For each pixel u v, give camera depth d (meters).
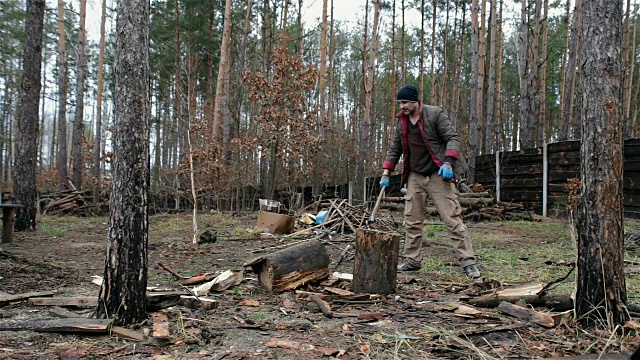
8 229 7.25
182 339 2.71
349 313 3.28
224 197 14.76
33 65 8.97
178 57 21.58
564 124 16.39
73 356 2.43
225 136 15.95
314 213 10.97
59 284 4.24
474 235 8.35
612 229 2.84
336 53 34.56
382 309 3.43
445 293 3.97
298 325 3.00
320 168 17.25
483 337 2.77
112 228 2.92
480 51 17.28
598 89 2.81
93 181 16.47
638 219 9.64
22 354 2.46
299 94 13.18
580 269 2.95
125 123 2.88
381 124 33.66
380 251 3.88
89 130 41.91
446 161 4.60
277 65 13.09
